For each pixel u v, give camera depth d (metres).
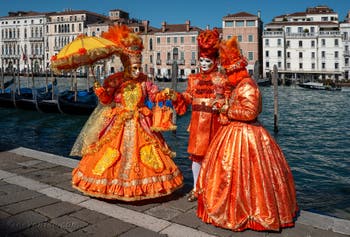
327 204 7.49
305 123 21.56
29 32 82.88
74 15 77.88
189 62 67.62
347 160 12.04
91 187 4.08
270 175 3.45
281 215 3.44
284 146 14.63
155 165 4.12
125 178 4.02
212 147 3.71
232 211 3.43
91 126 4.42
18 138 16.64
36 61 82.38
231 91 3.96
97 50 4.13
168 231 3.47
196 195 3.80
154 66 69.75
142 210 3.98
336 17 69.50
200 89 4.09
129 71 4.43
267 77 63.25
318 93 45.19
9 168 5.64
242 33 64.56
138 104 4.35
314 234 3.38
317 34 63.97
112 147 4.18
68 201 4.24
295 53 65.06
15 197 4.38
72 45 4.27
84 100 22.69
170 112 4.36
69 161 6.07
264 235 3.36
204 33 4.02
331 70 63.81
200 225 3.59
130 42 4.38
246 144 3.50
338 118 23.92
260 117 24.38
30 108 24.00
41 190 4.62
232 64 3.73
